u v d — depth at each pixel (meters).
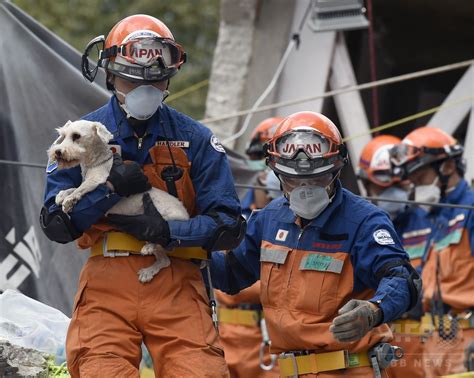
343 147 9.33
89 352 8.42
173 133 8.71
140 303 8.49
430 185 13.93
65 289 11.56
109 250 8.53
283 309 9.46
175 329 8.51
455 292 13.40
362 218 9.34
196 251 8.75
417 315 12.91
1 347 9.29
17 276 11.56
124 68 8.45
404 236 14.10
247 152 15.52
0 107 11.97
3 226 11.64
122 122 8.64
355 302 8.62
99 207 8.29
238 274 9.88
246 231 9.79
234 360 14.04
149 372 11.95
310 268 9.35
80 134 8.23
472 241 13.41
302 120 9.30
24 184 11.77
